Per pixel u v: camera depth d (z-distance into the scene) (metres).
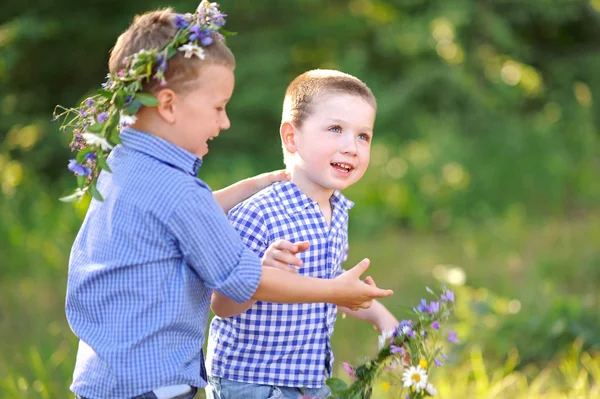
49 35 13.19
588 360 5.60
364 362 3.34
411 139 14.16
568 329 5.98
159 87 2.86
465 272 8.77
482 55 16.08
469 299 6.50
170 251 2.85
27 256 8.73
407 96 14.59
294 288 2.89
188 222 2.82
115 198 2.88
